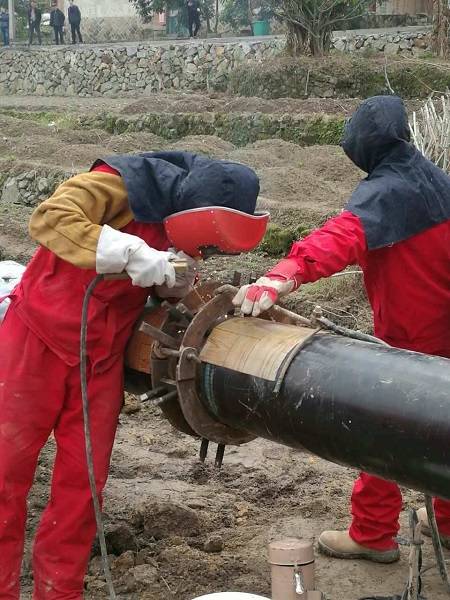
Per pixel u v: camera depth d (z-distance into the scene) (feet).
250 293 10.96
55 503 12.05
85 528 12.04
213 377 11.18
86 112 69.46
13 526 12.05
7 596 12.17
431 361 9.82
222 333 11.34
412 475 9.55
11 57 102.12
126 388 12.75
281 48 76.95
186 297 11.80
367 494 13.93
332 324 11.15
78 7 110.93
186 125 57.06
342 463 10.32
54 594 12.00
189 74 86.22
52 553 12.03
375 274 12.99
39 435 11.95
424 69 61.26
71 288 11.68
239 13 100.63
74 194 11.19
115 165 11.44
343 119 51.08
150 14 107.24
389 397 9.61
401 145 12.42
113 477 17.46
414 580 10.96
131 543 14.62
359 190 12.04
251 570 13.99
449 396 9.29
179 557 14.23
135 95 89.20
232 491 17.02
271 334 11.05
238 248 11.35
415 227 12.30
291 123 52.42
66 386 11.88
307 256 11.25
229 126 55.21
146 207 11.39
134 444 19.12
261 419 10.78
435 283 12.78
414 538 10.90
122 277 11.14
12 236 36.73
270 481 17.31
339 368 10.16
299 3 66.59
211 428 11.59
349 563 14.16
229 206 11.19
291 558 10.59
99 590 13.53
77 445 11.89
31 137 55.06
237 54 82.89
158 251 11.07
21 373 11.73
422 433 9.30
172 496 16.60
